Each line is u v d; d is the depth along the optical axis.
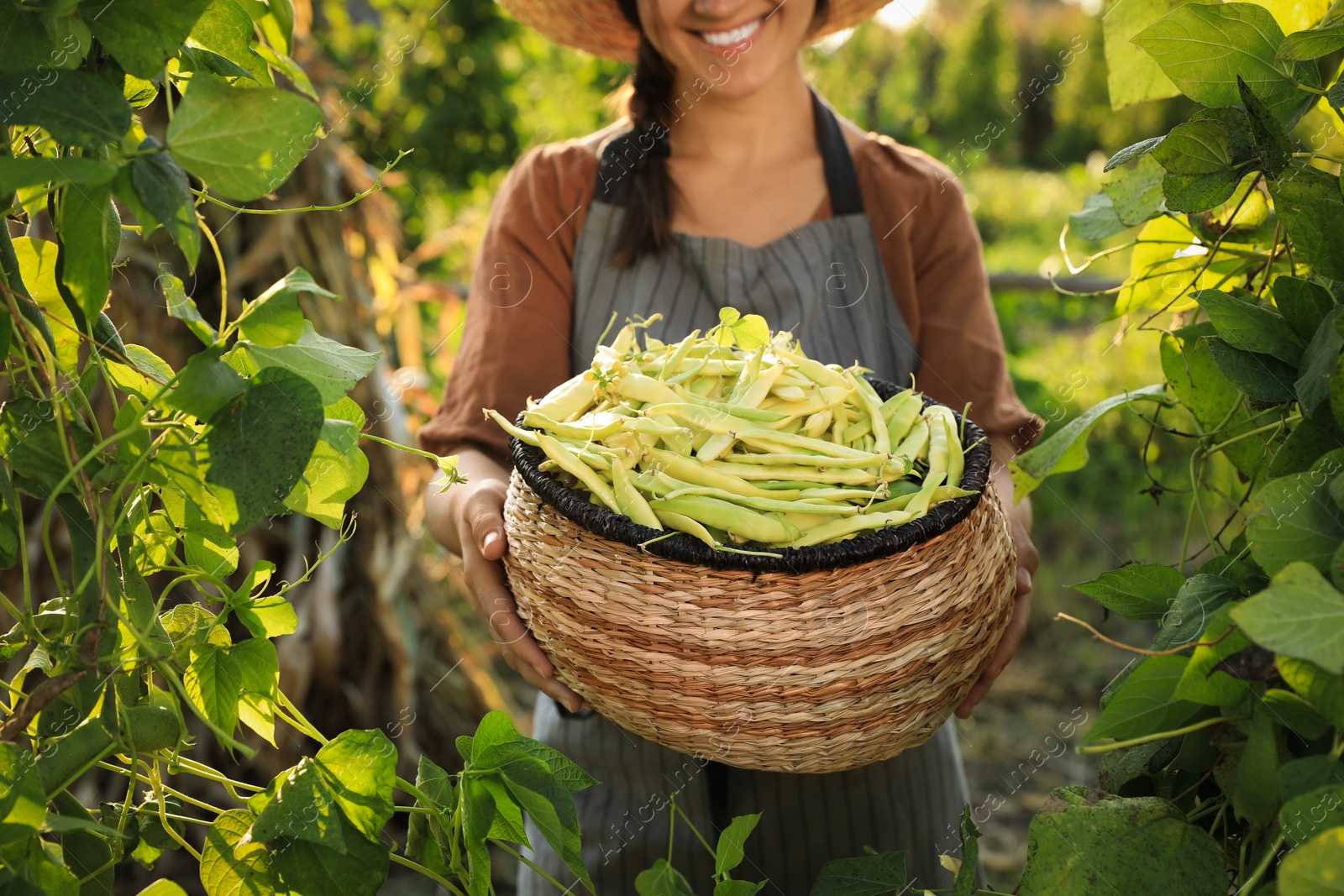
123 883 2.01
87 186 0.56
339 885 0.68
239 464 0.59
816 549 0.71
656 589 0.73
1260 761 0.60
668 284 1.24
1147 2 0.82
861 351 1.22
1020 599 0.98
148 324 2.14
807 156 1.27
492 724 0.72
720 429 0.79
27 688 1.10
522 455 0.83
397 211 3.83
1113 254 0.92
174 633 0.73
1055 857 0.62
